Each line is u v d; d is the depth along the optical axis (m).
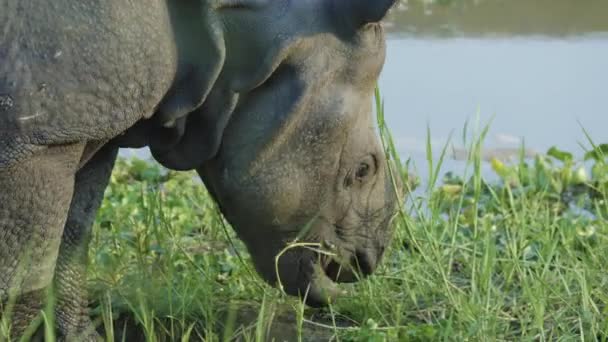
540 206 15.62
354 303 12.83
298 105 10.85
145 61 10.09
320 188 11.31
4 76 9.63
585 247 13.88
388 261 13.50
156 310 12.44
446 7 29.31
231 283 13.27
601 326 12.05
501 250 14.16
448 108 20.91
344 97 11.07
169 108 10.73
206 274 12.93
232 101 10.96
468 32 26.45
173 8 10.48
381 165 11.62
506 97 21.58
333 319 11.80
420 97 21.44
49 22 9.70
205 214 15.48
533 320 12.33
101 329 12.42
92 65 9.82
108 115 10.00
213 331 12.38
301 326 11.84
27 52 9.67
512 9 29.09
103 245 13.73
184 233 14.86
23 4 9.68
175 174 17.30
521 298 12.70
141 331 12.38
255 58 10.83
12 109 9.65
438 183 17.44
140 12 10.05
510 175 17.09
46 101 9.73
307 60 10.88
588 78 22.73
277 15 10.80
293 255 11.63
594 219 15.87
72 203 11.51
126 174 17.53
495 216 15.45
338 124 11.05
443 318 12.30
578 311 12.25
